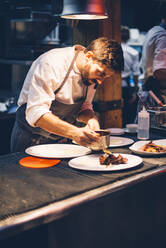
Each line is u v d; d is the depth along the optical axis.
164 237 2.16
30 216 1.22
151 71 3.25
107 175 1.62
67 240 1.56
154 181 1.97
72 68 1.99
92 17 2.21
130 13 6.68
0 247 1.31
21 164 1.79
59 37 4.18
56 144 2.13
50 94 1.91
